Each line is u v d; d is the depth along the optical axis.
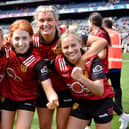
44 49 2.73
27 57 2.54
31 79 2.65
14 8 27.47
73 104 2.75
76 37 2.47
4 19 27.86
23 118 2.64
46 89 2.49
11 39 2.58
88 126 3.55
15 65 2.58
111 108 2.63
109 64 4.32
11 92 2.71
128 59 13.70
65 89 2.87
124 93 6.05
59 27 2.98
